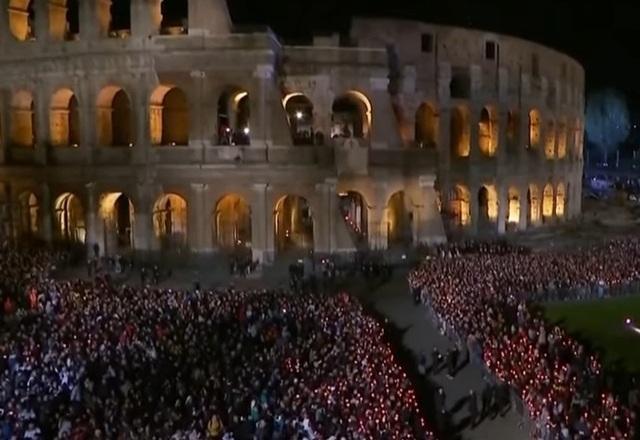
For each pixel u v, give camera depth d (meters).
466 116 80.75
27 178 71.31
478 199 82.38
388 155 71.31
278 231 73.44
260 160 66.12
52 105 70.38
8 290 51.00
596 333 48.31
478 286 51.56
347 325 42.00
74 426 30.12
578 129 103.06
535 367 37.38
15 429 29.67
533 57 89.19
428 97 77.81
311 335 40.59
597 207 116.50
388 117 71.44
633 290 57.97
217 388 33.88
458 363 42.59
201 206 66.69
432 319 49.94
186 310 44.25
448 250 69.69
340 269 63.41
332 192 67.38
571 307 54.12
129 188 67.81
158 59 65.69
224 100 78.38
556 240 84.38
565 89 96.25
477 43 81.06
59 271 63.25
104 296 47.38
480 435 34.56
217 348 39.09
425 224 73.31
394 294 57.25
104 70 67.31
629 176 153.00
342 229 67.62
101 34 68.06
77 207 74.06
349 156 67.38
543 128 91.06
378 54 70.88
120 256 66.31
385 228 71.38
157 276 60.47
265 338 40.50
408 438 29.77
